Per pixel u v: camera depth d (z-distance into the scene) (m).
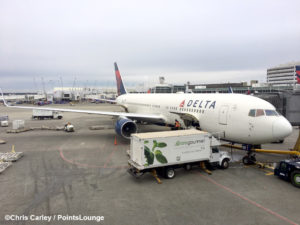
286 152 14.25
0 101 109.56
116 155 16.77
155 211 8.87
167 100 22.33
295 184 11.26
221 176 12.67
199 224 7.99
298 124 15.91
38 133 25.94
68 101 112.06
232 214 8.66
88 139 22.55
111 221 8.17
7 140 22.09
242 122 13.79
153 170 12.07
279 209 9.05
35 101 103.88
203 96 18.23
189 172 13.34
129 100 33.22
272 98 16.69
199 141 12.73
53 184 11.44
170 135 12.23
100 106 77.19
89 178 12.27
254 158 14.77
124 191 10.67
